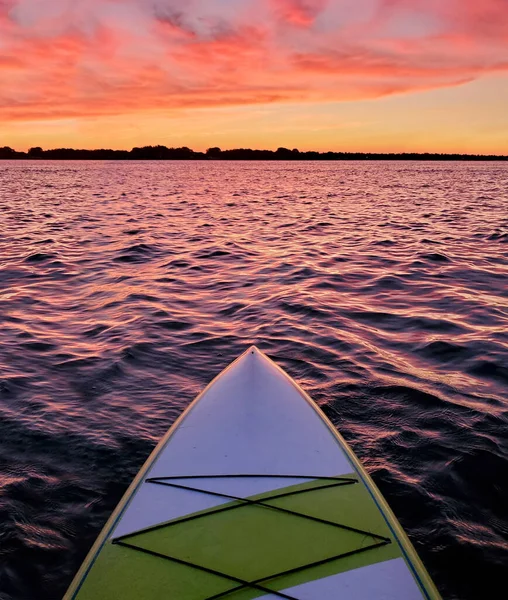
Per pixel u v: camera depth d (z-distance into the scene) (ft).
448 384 3.99
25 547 2.43
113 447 3.19
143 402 3.77
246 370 3.41
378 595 1.91
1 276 7.76
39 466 3.00
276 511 2.30
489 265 8.44
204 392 3.24
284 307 6.14
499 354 4.55
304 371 4.27
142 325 5.45
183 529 2.21
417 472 2.95
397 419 3.50
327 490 2.45
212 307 6.19
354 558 2.06
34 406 3.67
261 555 2.07
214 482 2.50
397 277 7.68
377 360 4.48
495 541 2.45
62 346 4.84
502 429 3.35
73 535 2.51
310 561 2.04
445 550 2.40
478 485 2.84
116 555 2.08
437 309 6.03
